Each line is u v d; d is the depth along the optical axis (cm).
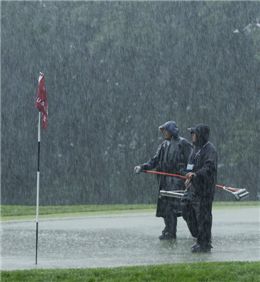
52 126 11275
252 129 10794
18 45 11312
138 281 2095
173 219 3309
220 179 10800
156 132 11106
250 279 2097
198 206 2850
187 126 10931
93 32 11388
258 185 10712
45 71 11300
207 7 11056
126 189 11231
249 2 11062
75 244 3162
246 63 10988
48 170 11281
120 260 2620
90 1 11406
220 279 2105
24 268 2406
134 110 11200
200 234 2856
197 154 2855
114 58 11206
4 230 3816
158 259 2642
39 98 2562
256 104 10912
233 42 10994
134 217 4631
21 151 11281
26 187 11300
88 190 11288
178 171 3231
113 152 11281
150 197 11169
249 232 3647
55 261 2611
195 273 2169
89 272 2205
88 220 4403
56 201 11288
